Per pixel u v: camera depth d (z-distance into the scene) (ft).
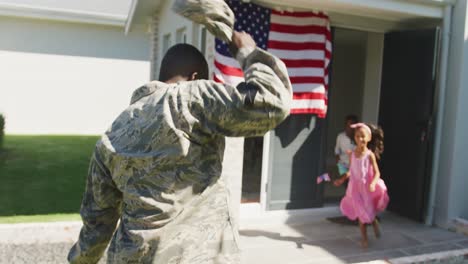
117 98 42.70
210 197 4.09
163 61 4.75
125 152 4.07
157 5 30.25
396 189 19.92
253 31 16.57
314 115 19.19
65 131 41.47
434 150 18.81
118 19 40.24
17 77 39.55
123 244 3.99
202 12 4.16
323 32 17.70
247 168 27.55
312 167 19.40
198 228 3.99
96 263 4.88
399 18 19.52
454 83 18.38
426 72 18.38
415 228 18.56
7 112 39.55
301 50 17.44
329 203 20.80
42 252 13.67
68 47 40.70
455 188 18.62
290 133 18.78
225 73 15.80
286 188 18.94
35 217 17.10
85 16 39.32
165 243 3.89
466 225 17.78
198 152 4.01
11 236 14.60
